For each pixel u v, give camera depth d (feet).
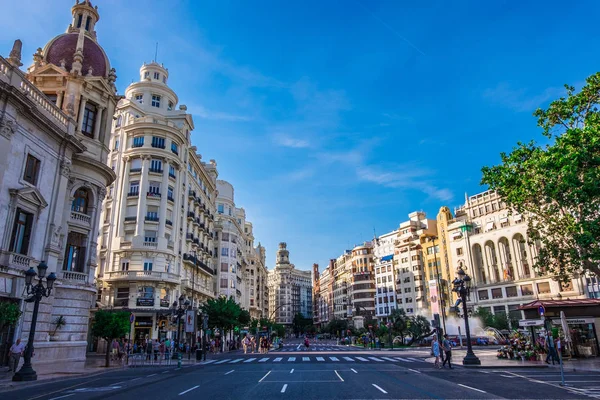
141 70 191.72
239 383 54.34
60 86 105.40
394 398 40.47
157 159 161.38
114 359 106.22
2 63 75.05
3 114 73.51
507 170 72.69
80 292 97.55
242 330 254.68
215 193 236.63
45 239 86.12
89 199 104.73
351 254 449.06
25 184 80.18
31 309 80.18
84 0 126.41
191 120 188.03
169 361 100.58
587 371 68.33
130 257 148.66
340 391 45.68
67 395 45.55
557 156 60.23
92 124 110.22
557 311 95.35
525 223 232.53
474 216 268.41
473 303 251.80
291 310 638.53
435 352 78.74
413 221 345.72
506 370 71.46
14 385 54.34
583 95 66.49
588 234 57.88
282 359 107.55
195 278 188.44
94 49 118.83
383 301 354.33
